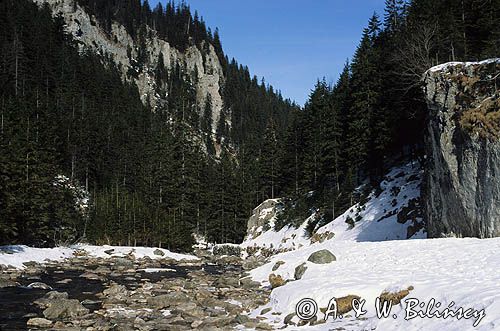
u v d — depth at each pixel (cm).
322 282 1731
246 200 6994
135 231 5841
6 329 1594
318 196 5606
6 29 10906
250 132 14588
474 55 3875
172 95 15375
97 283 2786
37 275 3125
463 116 2631
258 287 2439
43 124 7350
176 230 6081
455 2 4281
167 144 8538
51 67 10719
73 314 1830
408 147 4806
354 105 5081
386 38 5781
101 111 10462
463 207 2580
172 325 1602
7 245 4038
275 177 7362
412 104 4241
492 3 3831
